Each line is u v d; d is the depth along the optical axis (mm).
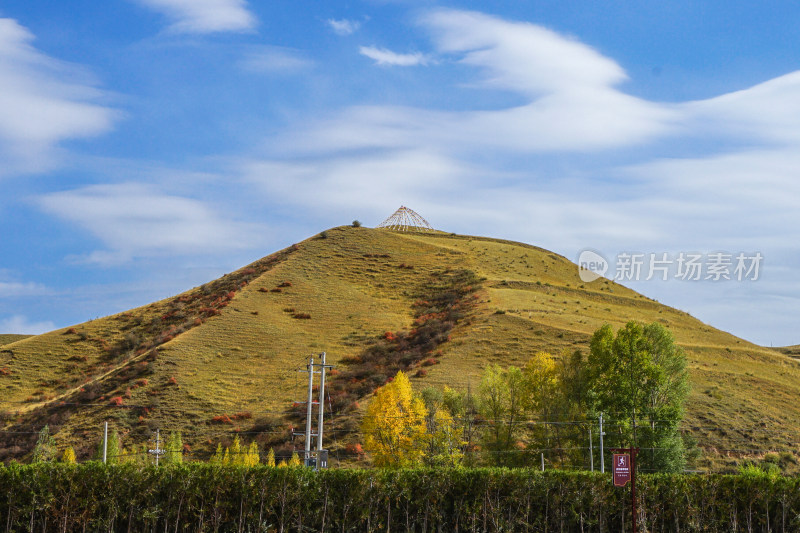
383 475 40656
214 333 122250
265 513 38938
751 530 41531
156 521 38156
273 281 153125
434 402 79938
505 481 41344
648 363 66562
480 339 109250
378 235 189000
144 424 89562
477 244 188375
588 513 41250
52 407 97062
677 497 41562
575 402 72312
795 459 70312
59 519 37281
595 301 143125
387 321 134000
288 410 93438
